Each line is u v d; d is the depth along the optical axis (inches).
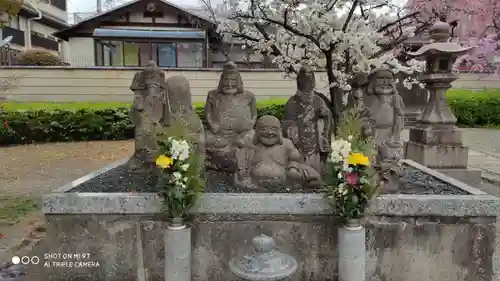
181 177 150.8
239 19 257.9
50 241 168.7
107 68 605.0
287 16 249.4
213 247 168.9
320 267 169.3
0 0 243.9
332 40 238.1
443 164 319.3
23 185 328.5
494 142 540.1
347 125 163.5
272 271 138.2
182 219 156.2
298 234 168.2
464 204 164.2
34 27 885.8
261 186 180.5
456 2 268.1
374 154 166.6
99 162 416.5
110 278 169.9
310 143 203.8
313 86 210.1
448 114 327.6
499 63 376.2
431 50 313.6
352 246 150.4
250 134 192.2
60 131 542.6
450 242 166.1
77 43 753.0
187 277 155.6
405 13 291.9
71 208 167.0
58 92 601.6
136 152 208.5
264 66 649.0
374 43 254.5
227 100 215.9
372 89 196.4
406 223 165.8
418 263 167.3
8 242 210.7
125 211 166.9
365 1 236.5
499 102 685.3
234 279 168.7
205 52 700.0
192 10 549.6
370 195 150.1
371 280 167.9
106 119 553.9
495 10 280.2
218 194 168.4
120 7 706.8
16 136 522.3
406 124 579.5
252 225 168.1
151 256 168.6
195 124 200.1
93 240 168.7
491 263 165.9
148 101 200.8
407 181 207.5
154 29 715.4
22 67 588.7
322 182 180.9
